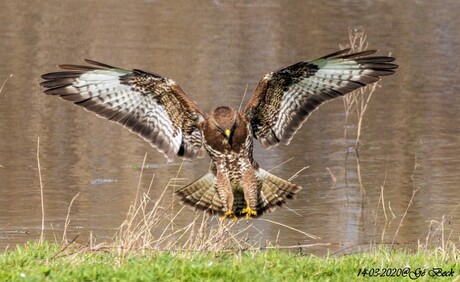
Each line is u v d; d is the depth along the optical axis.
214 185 11.59
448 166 20.72
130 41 29.92
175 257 11.25
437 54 29.25
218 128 11.32
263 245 15.68
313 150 21.92
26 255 11.16
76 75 11.28
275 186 11.54
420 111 24.77
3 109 24.06
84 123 23.41
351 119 24.31
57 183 19.12
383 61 11.35
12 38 30.06
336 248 15.68
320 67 11.38
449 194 18.98
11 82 25.94
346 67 11.40
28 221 16.89
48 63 27.44
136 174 19.83
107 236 15.88
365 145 22.22
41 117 23.61
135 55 28.38
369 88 26.53
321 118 24.48
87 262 10.93
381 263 11.46
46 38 30.20
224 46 29.50
